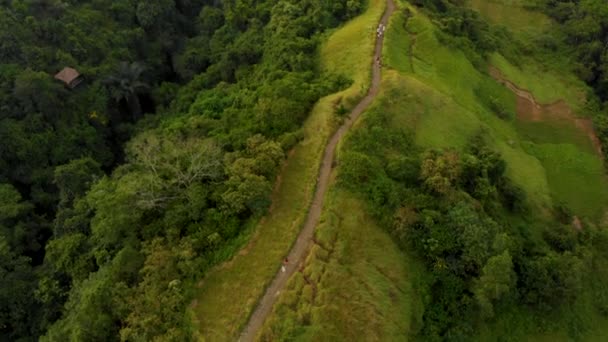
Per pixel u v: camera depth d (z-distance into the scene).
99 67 101.12
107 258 60.41
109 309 54.94
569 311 66.31
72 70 96.44
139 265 57.12
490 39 106.88
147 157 66.12
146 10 114.25
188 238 57.47
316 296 52.81
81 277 62.75
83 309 54.94
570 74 109.44
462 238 58.28
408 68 83.12
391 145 67.94
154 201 60.69
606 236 77.44
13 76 92.56
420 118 73.69
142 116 102.06
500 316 61.09
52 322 66.31
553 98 102.38
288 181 64.06
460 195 62.62
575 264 64.88
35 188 86.56
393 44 85.44
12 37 96.12
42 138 88.50
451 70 88.81
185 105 93.69
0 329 68.12
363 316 52.62
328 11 96.31
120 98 97.06
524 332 62.41
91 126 94.00
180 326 52.88
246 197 58.59
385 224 59.69
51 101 90.44
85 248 65.69
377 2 95.38
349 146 65.44
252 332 52.34
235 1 113.25
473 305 57.66
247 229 59.25
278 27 95.19
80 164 80.62
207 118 78.88
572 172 89.19
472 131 77.06
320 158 65.38
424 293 57.16
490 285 56.16
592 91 106.31
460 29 101.75
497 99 93.94
